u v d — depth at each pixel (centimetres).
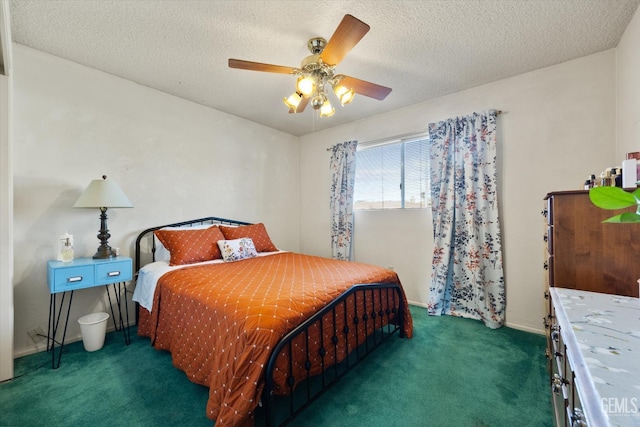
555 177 240
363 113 349
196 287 184
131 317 265
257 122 382
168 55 224
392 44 209
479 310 268
